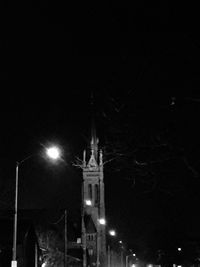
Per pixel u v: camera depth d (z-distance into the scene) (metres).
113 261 132.38
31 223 55.66
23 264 51.53
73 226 114.94
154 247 125.25
